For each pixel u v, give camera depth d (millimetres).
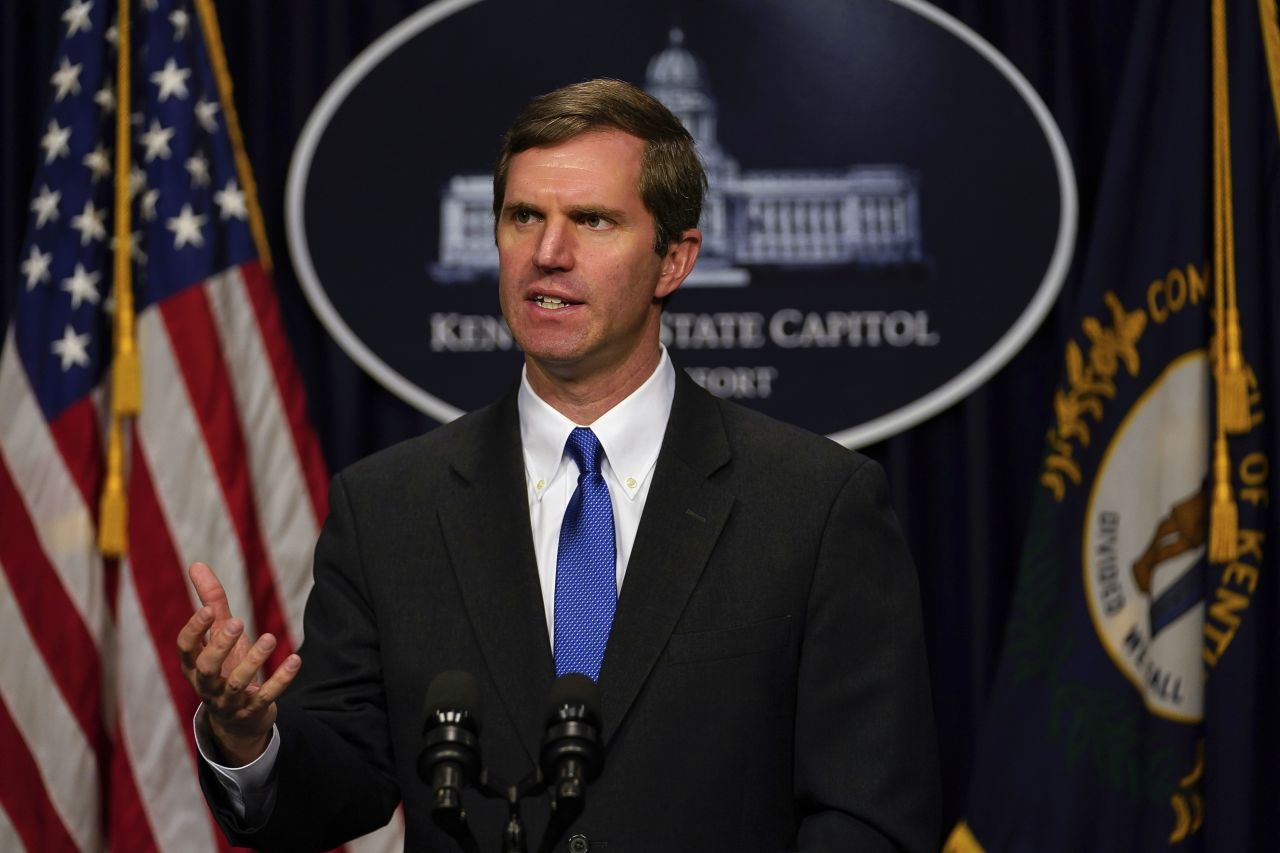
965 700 11852
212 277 11523
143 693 11016
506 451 6402
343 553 6398
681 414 6398
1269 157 11305
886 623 6098
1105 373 11344
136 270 11648
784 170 11922
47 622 11172
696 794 5699
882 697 5953
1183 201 11336
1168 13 11523
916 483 11992
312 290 11891
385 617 6164
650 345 6355
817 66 11945
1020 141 11805
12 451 11336
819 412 11766
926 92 11898
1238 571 10914
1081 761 11023
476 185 12000
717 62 11977
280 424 11500
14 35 12281
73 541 11289
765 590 5984
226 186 11719
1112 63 12062
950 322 11758
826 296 11836
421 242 11977
